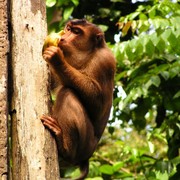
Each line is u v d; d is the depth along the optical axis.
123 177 15.48
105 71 11.51
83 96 11.02
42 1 10.09
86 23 12.15
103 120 11.80
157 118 15.55
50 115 9.60
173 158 14.97
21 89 9.41
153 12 14.34
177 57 14.88
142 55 15.01
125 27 14.36
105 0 16.94
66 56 11.78
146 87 14.22
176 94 14.37
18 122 9.25
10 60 9.70
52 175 9.02
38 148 9.08
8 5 9.97
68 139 10.56
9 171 9.10
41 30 9.91
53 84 11.23
